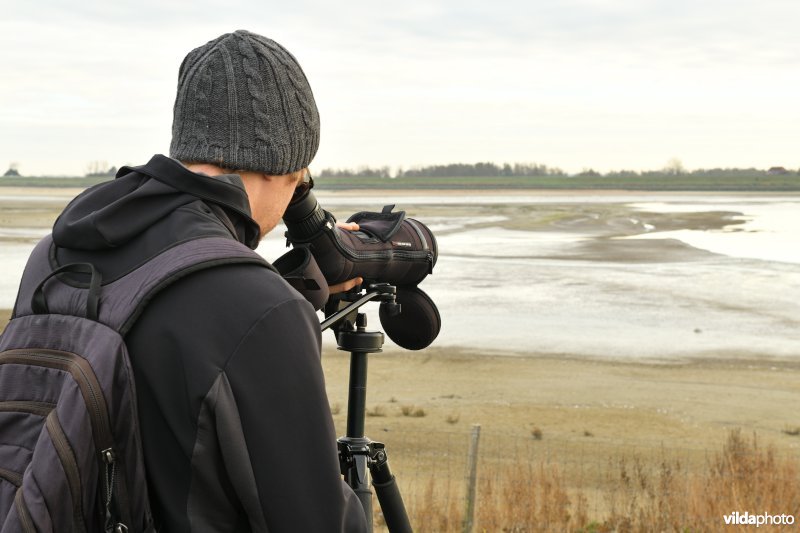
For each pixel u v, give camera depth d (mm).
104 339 1241
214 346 1209
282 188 1531
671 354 26141
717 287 41750
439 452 14719
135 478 1216
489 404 19359
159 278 1249
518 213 120812
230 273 1265
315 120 1544
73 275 1366
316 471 1213
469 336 28562
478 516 8734
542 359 25172
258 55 1444
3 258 50844
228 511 1239
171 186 1366
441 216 111062
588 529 8617
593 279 44594
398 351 25766
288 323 1243
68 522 1187
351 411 2076
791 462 11422
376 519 9320
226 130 1423
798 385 22031
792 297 38438
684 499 8555
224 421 1180
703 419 18203
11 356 1331
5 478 1247
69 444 1187
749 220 102812
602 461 14227
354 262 1987
